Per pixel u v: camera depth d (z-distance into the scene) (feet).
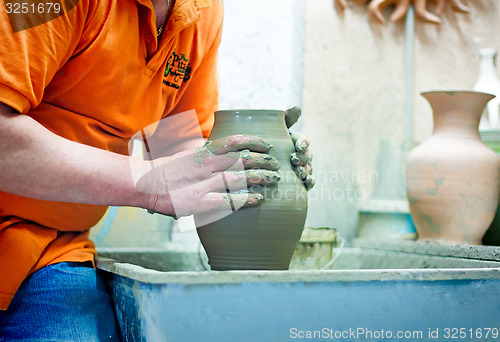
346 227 7.59
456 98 5.54
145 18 3.67
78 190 3.14
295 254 4.72
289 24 7.39
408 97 7.95
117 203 3.31
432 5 8.21
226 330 2.75
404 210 7.10
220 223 3.49
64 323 3.50
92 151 3.23
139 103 4.00
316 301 2.85
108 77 3.59
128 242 6.72
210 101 4.88
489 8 8.32
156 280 2.69
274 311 2.80
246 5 7.25
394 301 2.95
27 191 3.10
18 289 3.53
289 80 7.41
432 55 8.33
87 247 4.09
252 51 7.29
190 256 4.84
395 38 8.23
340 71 7.92
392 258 5.01
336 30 7.91
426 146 5.66
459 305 3.05
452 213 5.43
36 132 3.03
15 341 3.42
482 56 7.12
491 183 5.42
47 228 3.71
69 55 3.38
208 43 4.48
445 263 4.43
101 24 3.43
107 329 3.67
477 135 5.67
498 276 3.11
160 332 2.70
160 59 3.86
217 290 2.75
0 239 3.43
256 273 2.79
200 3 3.76
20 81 2.95
